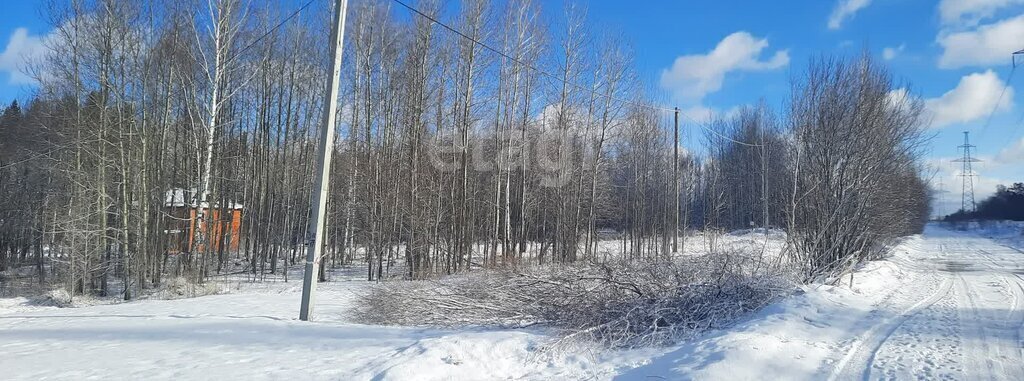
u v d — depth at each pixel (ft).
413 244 79.82
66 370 22.66
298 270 97.91
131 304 56.03
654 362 21.81
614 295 30.14
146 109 74.13
